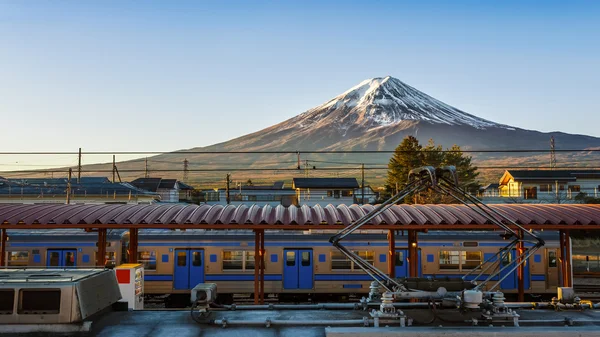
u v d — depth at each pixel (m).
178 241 26.45
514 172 78.06
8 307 9.56
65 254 26.66
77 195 58.59
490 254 26.50
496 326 10.05
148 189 83.44
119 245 26.45
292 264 26.48
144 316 11.21
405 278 11.22
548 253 26.38
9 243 26.61
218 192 83.00
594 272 35.09
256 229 20.03
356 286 26.41
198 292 10.86
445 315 10.61
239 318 11.00
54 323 9.61
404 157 80.06
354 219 19.09
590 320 10.62
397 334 9.50
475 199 11.71
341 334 9.52
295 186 76.31
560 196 71.19
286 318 11.00
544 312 11.47
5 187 60.03
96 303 10.38
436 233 27.09
